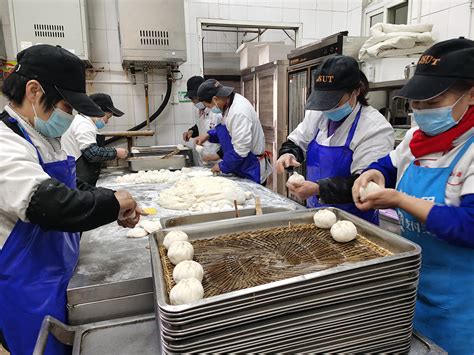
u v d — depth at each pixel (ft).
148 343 2.76
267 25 12.80
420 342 2.56
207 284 2.53
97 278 3.25
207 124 11.71
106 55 11.78
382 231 2.94
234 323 1.95
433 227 2.75
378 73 8.16
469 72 2.70
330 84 4.41
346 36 8.71
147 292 3.18
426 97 2.77
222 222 3.43
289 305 2.04
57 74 2.97
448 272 3.14
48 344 2.81
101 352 2.66
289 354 2.10
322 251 2.99
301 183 4.54
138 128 12.19
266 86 12.29
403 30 8.07
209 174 8.73
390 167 3.92
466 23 8.22
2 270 3.02
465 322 3.12
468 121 2.95
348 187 4.38
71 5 9.80
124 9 10.15
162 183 8.07
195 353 1.90
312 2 13.00
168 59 10.68
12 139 2.95
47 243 3.18
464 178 2.95
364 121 4.76
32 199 2.74
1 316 3.07
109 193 3.11
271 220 3.56
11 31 9.66
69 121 3.28
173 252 2.84
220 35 18.76
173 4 10.45
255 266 2.77
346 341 2.21
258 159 9.11
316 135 5.58
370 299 2.22
